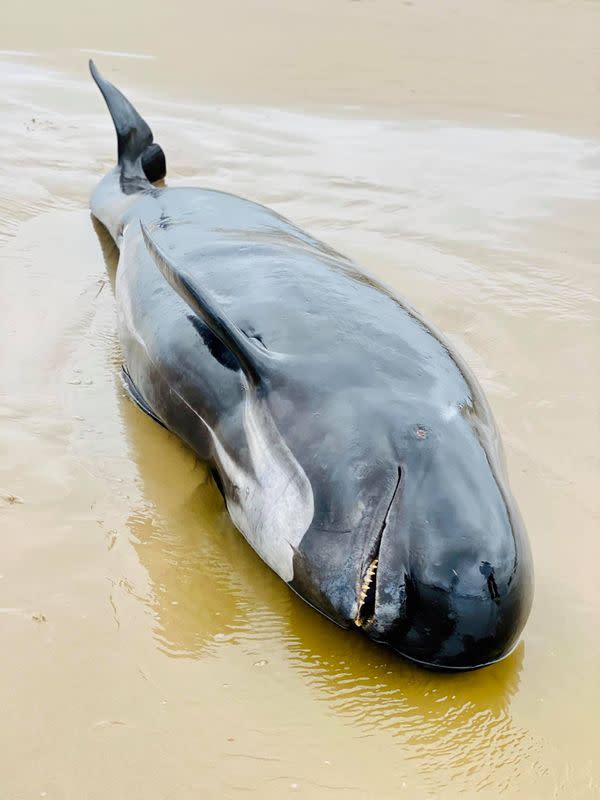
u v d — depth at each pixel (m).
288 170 7.51
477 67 10.94
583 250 6.39
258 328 3.97
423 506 3.20
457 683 3.20
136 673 3.06
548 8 14.45
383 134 8.49
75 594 3.33
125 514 3.79
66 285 5.57
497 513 3.23
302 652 3.25
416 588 3.14
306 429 3.51
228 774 2.76
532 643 3.37
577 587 3.62
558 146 8.41
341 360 3.68
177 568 3.54
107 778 2.70
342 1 13.76
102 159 7.38
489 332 5.38
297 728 2.95
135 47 10.51
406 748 2.93
